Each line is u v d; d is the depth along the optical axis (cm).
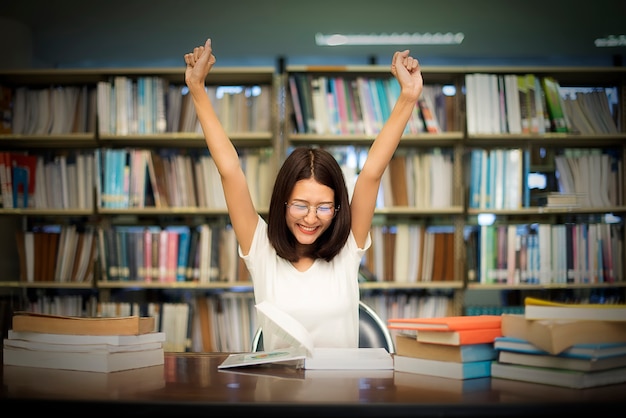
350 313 174
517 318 118
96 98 358
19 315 137
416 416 95
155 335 139
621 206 355
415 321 126
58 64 548
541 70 357
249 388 110
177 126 357
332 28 468
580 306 113
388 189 359
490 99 354
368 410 95
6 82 373
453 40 499
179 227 379
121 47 508
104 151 354
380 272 356
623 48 523
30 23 448
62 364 131
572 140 367
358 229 175
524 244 353
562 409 96
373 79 365
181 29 466
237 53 532
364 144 372
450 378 119
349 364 131
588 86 384
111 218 372
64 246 357
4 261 372
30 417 100
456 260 357
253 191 356
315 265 175
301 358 132
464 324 119
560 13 439
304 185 158
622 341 114
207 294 362
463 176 361
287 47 516
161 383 115
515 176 353
